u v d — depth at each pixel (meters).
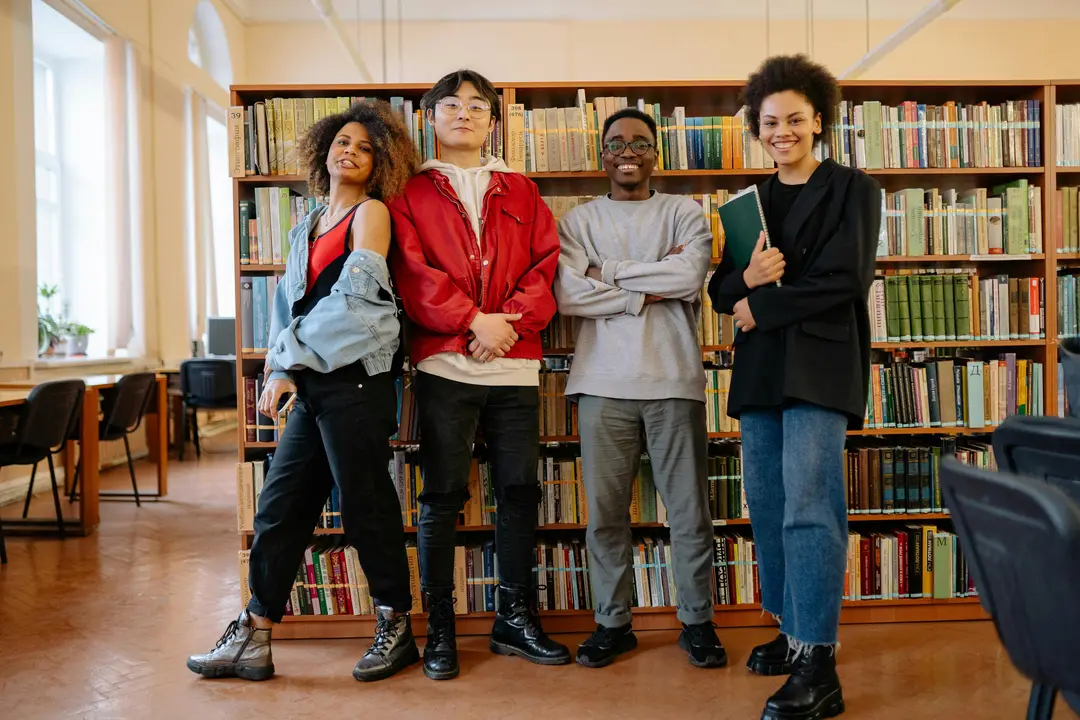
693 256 2.26
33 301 5.50
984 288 2.78
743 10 9.70
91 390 4.30
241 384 2.66
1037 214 2.77
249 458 2.87
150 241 7.16
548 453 2.83
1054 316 2.76
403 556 2.26
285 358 2.12
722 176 2.74
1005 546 0.94
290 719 1.96
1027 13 9.79
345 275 2.12
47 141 7.01
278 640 2.59
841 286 1.89
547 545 2.67
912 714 1.97
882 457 2.73
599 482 2.32
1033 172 2.75
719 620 2.67
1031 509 0.87
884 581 2.69
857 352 1.95
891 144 2.73
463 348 2.23
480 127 2.41
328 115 2.38
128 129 6.84
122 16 6.76
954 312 2.77
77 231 7.18
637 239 2.38
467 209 2.33
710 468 2.70
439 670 2.21
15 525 4.30
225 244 10.06
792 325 1.94
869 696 2.08
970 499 0.99
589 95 2.79
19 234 5.34
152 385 5.23
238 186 2.67
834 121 2.13
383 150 2.26
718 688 2.15
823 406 1.90
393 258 2.33
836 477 1.93
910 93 2.79
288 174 2.65
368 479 2.17
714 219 2.74
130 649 2.47
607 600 2.35
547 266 2.32
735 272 2.10
